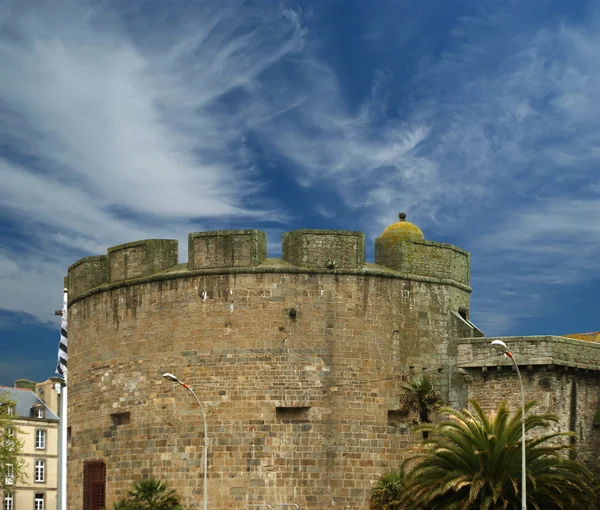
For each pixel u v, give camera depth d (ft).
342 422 158.92
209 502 156.35
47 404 305.94
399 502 147.84
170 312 165.78
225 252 164.66
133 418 165.37
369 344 163.32
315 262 164.35
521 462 131.23
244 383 159.33
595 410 163.53
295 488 155.94
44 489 287.07
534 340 159.53
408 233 176.45
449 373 167.94
